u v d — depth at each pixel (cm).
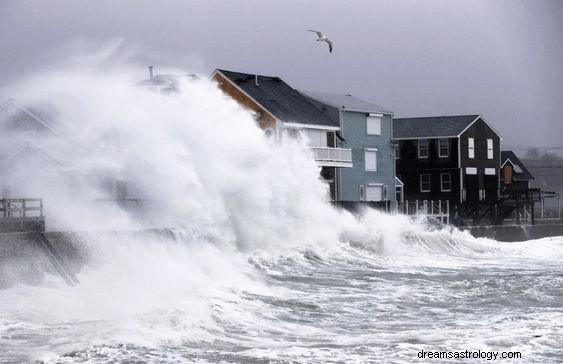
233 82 19400
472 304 8406
